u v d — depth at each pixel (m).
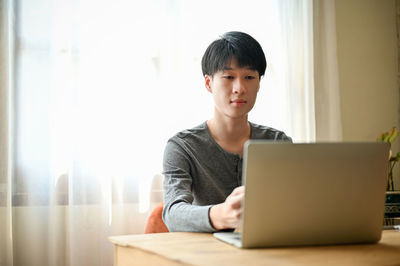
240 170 1.37
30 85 2.23
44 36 2.27
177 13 2.60
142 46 2.51
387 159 0.92
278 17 2.85
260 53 1.28
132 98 2.46
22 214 2.19
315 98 2.92
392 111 3.20
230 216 0.94
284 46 2.84
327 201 0.89
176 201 1.17
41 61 2.26
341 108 3.08
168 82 2.55
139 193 2.45
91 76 2.36
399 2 3.23
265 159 0.84
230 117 1.34
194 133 1.40
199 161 1.36
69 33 2.31
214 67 1.28
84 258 2.26
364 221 0.92
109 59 2.41
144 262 0.90
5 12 2.14
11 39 2.20
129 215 2.44
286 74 2.83
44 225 2.23
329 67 2.96
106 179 2.34
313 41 2.92
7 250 2.07
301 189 0.86
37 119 2.24
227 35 1.31
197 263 0.74
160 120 2.52
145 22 2.52
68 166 2.28
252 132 1.45
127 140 2.44
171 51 2.57
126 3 2.47
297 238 0.89
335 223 0.90
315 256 0.80
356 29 3.16
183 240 0.96
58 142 2.27
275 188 0.85
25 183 2.20
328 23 2.98
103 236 2.31
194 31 2.65
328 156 0.87
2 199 2.07
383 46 3.21
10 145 2.14
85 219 2.28
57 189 2.26
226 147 1.40
